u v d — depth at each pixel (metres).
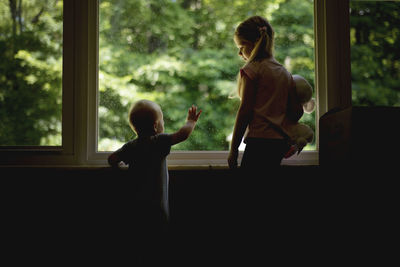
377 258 1.26
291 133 1.44
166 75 2.09
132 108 1.42
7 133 1.68
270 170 1.37
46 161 1.64
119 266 1.60
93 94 1.69
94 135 1.69
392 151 1.26
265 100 1.37
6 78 1.71
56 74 1.71
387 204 1.25
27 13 1.71
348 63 1.78
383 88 1.90
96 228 1.60
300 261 1.63
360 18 1.90
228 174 1.66
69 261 1.60
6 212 1.58
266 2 2.00
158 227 1.31
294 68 1.86
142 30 1.98
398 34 1.93
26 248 1.58
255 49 1.43
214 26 2.14
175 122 2.06
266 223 1.56
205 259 1.63
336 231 1.34
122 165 1.62
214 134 2.02
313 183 1.69
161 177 1.34
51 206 1.59
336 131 1.37
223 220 1.65
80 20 1.68
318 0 1.80
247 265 1.54
